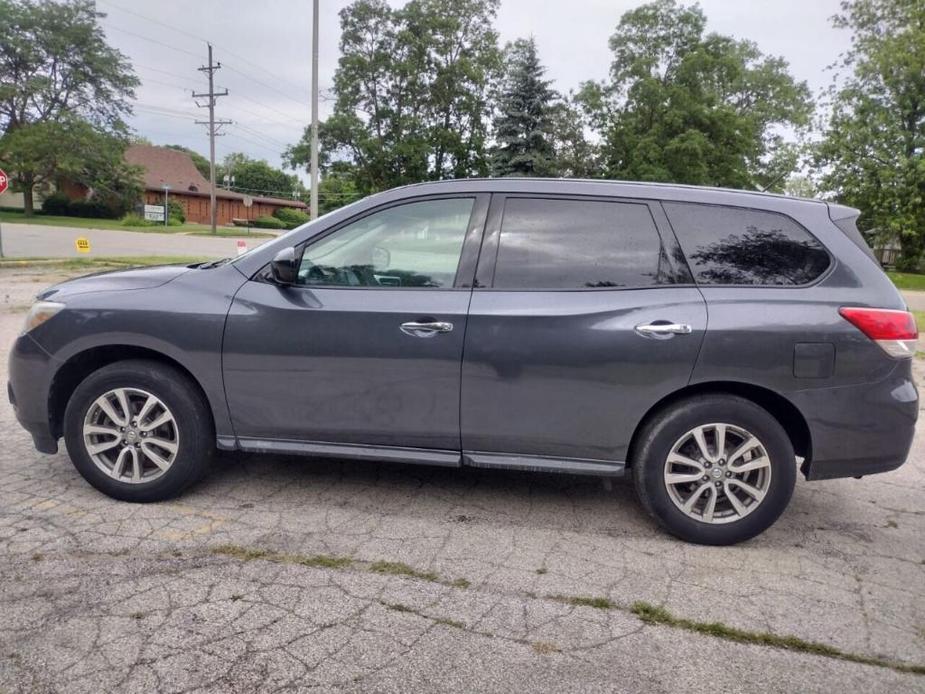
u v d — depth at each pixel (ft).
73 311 11.89
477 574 10.03
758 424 10.77
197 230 166.40
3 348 24.80
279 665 7.80
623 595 9.59
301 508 12.13
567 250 11.32
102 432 12.01
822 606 9.46
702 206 11.34
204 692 7.32
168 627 8.43
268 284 11.75
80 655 7.84
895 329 10.62
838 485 14.34
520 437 11.24
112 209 188.96
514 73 124.88
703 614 9.16
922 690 7.77
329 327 11.34
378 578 9.80
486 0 150.71
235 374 11.67
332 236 11.84
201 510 11.88
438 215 11.66
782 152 155.74
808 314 10.62
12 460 14.07
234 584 9.48
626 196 11.44
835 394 10.64
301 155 149.48
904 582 10.23
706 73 129.80
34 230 122.21
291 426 11.77
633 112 133.80
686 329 10.62
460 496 12.96
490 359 11.01
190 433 11.89
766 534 11.80
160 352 11.79
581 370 10.87
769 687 7.73
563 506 12.67
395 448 11.64
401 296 11.35
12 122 174.91
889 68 106.83
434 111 151.94
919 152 108.06
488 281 11.28
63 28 174.19
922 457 16.35
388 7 146.20
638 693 7.55
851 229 11.29
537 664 8.00
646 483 11.12
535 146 125.29
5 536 10.66
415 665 7.89
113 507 11.88
